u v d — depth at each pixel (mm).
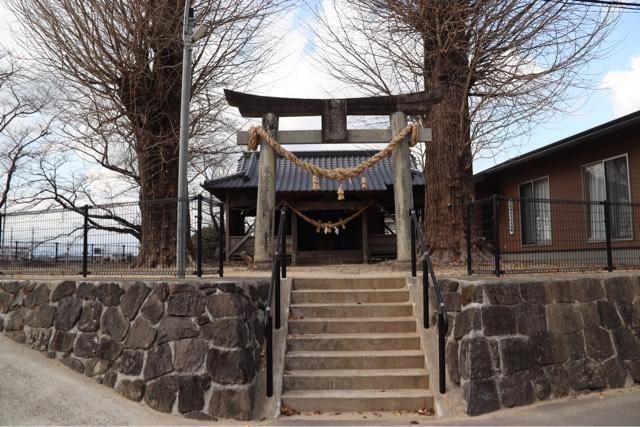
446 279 6387
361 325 6684
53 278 7539
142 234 9719
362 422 5082
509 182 14680
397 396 5527
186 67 7980
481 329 5594
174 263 9578
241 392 5207
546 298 6148
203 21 11406
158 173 11188
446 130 10656
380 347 6379
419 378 5832
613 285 6840
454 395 5508
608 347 6387
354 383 5805
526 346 5773
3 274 8961
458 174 10555
